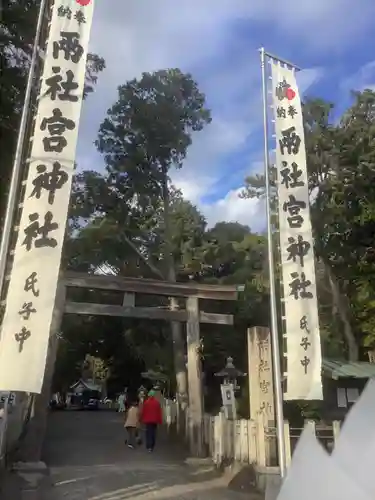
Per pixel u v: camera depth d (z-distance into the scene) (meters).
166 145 25.19
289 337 9.92
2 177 11.41
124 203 25.27
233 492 10.15
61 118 8.23
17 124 11.55
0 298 7.40
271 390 10.98
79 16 8.79
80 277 14.93
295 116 10.96
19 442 12.74
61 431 19.09
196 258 24.98
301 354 9.82
